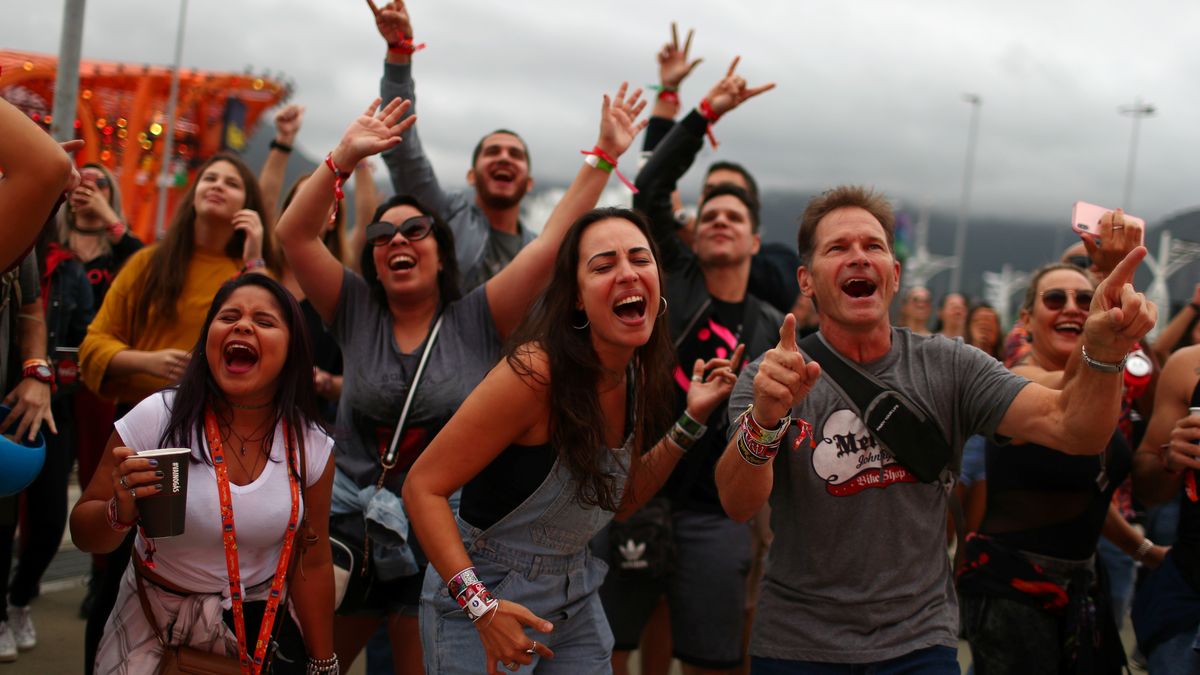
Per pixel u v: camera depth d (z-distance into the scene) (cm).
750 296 461
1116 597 567
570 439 255
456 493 327
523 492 260
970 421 280
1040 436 261
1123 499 524
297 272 347
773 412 248
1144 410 465
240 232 459
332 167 326
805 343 295
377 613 344
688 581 405
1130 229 297
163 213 2159
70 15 599
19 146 204
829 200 294
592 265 259
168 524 246
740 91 436
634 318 259
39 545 457
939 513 282
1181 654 315
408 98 424
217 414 273
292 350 279
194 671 263
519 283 339
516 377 252
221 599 267
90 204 552
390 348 347
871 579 275
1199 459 311
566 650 275
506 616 241
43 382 350
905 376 283
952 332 937
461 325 349
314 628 287
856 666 273
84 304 493
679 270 450
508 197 502
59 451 455
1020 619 331
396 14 404
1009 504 339
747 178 531
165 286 438
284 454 274
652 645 448
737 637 410
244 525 265
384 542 324
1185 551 319
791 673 278
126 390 430
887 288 284
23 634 461
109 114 2228
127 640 269
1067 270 385
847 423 279
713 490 407
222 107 2517
